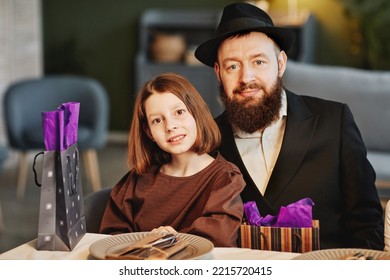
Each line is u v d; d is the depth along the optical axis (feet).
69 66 28.58
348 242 7.73
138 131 7.32
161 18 27.22
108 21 28.17
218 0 27.14
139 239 6.40
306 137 7.69
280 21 24.72
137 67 26.73
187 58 26.45
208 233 6.63
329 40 26.09
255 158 7.78
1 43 24.00
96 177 20.52
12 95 20.01
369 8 25.39
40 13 27.86
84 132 20.18
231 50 7.49
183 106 6.97
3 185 21.68
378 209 7.76
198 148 7.07
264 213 7.59
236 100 7.56
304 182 7.62
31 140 19.85
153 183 7.30
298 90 16.06
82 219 6.79
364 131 15.44
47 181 6.32
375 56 25.13
